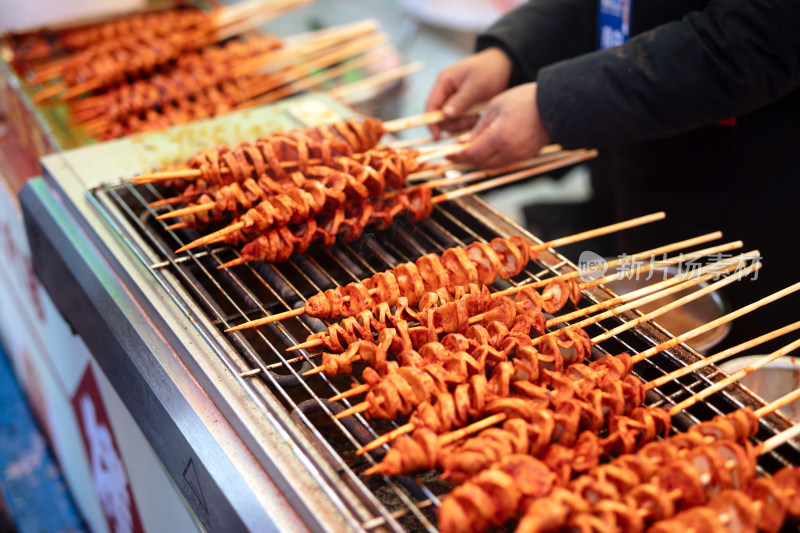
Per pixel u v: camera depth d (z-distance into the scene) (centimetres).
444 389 139
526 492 117
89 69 300
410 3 558
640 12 237
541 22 259
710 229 246
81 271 191
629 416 141
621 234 275
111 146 231
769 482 120
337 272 197
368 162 203
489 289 188
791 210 228
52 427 304
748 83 187
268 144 203
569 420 132
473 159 224
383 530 117
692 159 240
